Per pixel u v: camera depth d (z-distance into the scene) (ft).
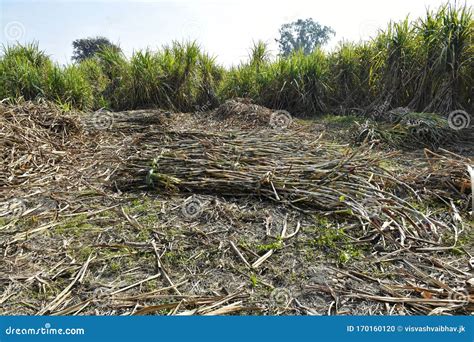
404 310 6.09
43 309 6.03
